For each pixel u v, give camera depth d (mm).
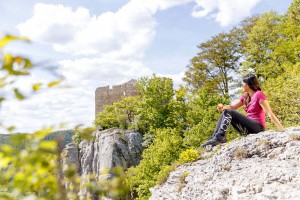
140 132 49656
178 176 10523
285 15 41500
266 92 25219
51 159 1417
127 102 56625
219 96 38406
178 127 43562
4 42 1080
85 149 51000
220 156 9188
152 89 45688
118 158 46438
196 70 50969
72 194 1476
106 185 1527
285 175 6637
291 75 24172
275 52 34562
